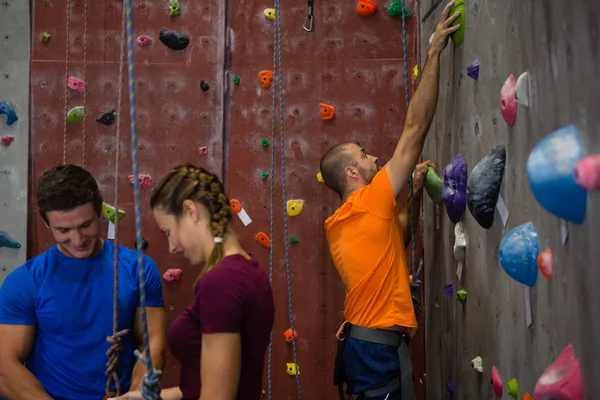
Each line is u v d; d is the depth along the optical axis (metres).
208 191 1.31
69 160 2.66
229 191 2.68
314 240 2.66
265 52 2.68
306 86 2.66
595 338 1.10
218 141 2.67
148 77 2.67
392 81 2.64
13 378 1.65
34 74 2.66
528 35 1.41
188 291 2.67
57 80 2.66
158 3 2.68
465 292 1.98
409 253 2.64
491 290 1.73
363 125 2.64
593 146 1.09
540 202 1.29
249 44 2.69
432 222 2.44
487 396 1.77
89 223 1.63
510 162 1.56
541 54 1.33
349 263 1.88
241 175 2.68
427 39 2.47
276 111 2.67
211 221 1.31
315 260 2.66
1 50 2.64
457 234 1.99
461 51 1.98
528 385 1.46
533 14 1.38
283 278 2.67
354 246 1.87
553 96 1.27
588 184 1.09
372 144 2.64
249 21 2.69
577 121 1.15
